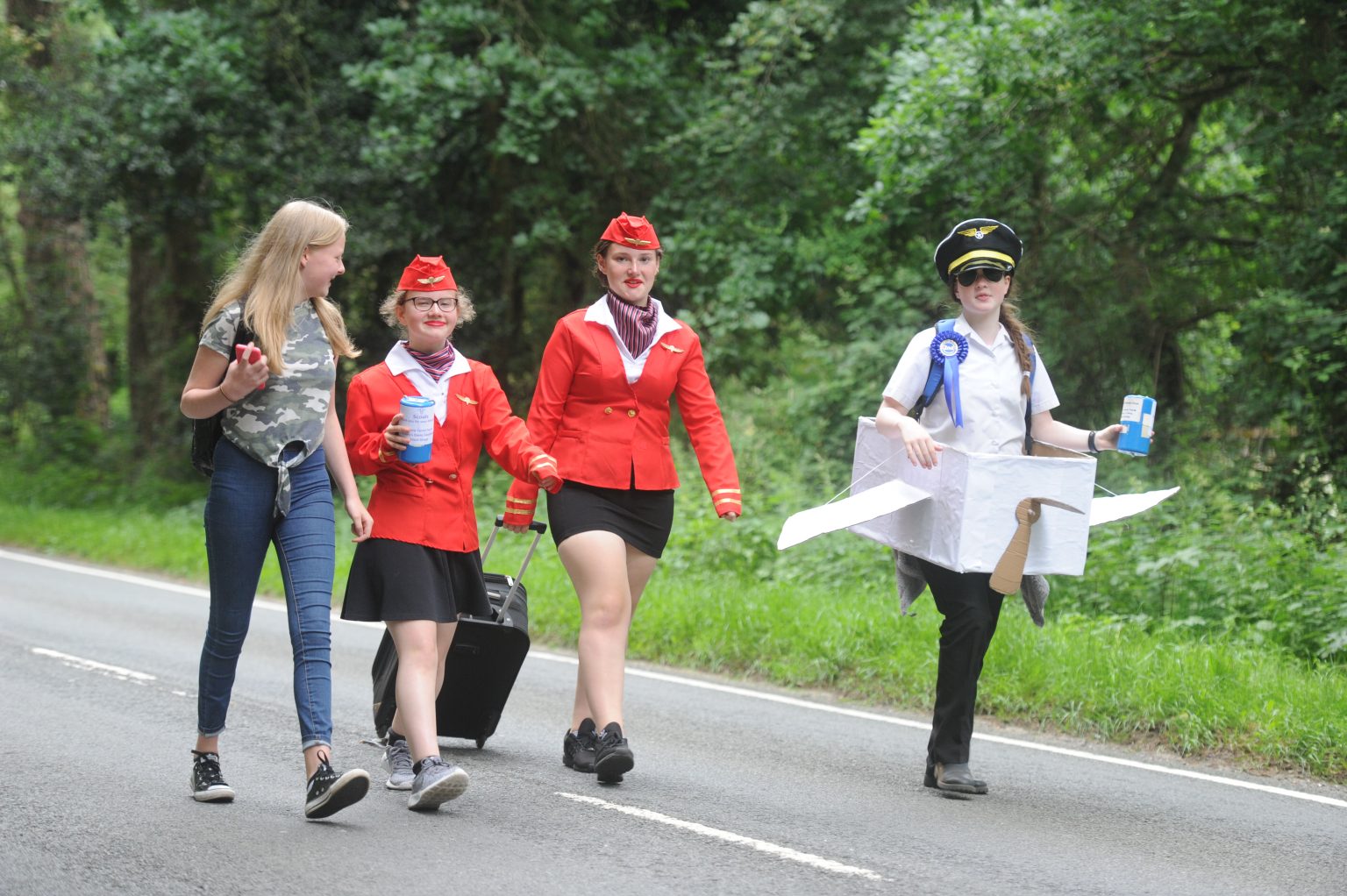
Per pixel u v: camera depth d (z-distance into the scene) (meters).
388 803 9.77
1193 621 16.41
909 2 29.86
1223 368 26.75
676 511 24.78
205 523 9.08
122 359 56.69
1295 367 22.95
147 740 11.69
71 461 43.31
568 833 9.11
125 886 7.70
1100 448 10.23
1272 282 25.78
